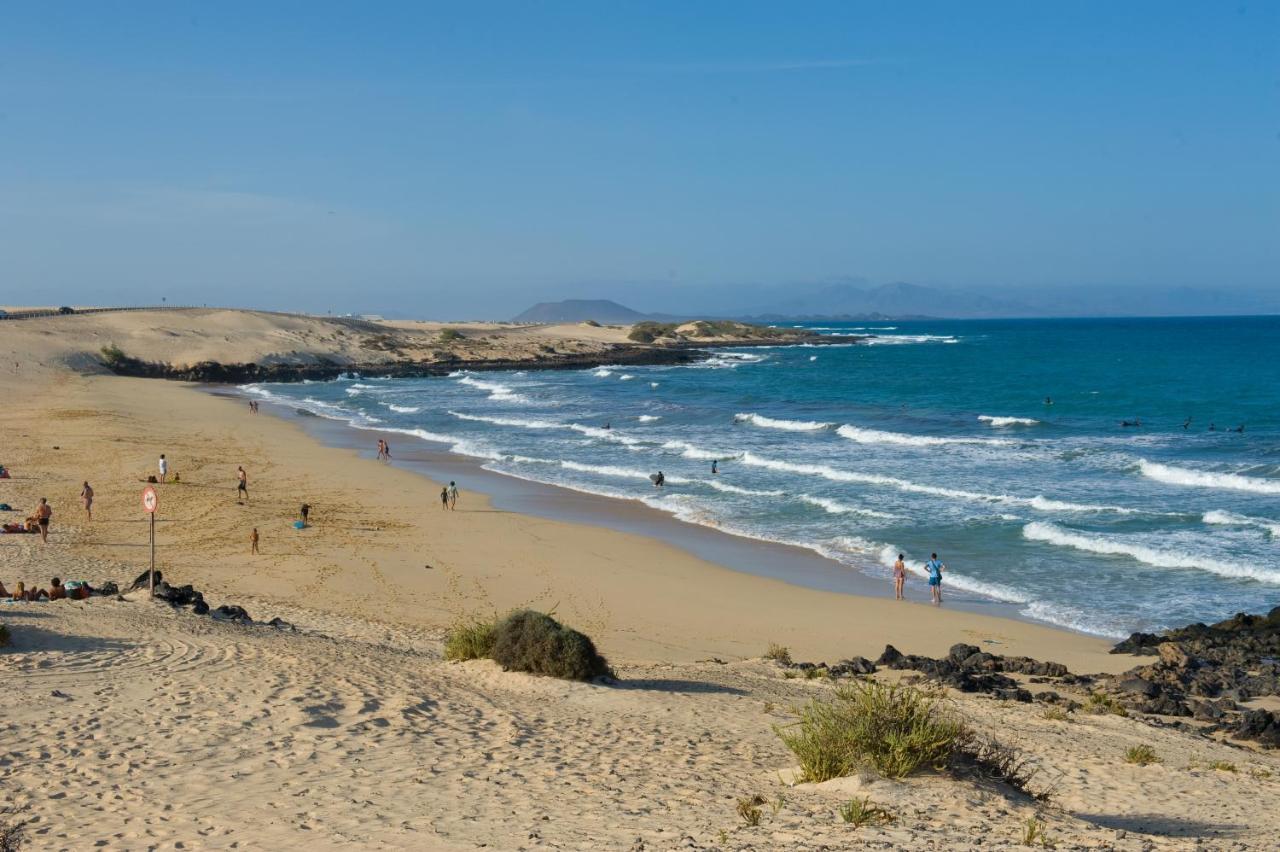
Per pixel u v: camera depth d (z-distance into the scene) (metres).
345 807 7.89
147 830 7.24
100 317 117.56
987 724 12.94
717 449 48.78
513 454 48.09
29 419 56.97
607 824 7.34
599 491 38.19
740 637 20.70
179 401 73.31
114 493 34.50
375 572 25.19
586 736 10.85
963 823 7.05
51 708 10.82
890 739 8.43
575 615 22.06
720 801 8.01
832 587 25.06
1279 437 50.22
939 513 33.09
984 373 102.44
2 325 102.19
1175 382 85.38
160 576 19.62
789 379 98.88
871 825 6.91
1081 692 16.27
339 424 61.66
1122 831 7.45
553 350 135.25
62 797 8.05
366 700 11.86
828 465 43.16
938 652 19.66
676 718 12.09
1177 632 20.44
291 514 32.34
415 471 42.84
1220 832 8.23
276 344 114.06
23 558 23.16
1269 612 21.58
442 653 16.95
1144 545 28.03
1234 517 30.92
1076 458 44.56
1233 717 14.96
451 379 106.06
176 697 11.55
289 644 15.30
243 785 8.52
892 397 78.06
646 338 166.62
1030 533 29.83
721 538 30.42
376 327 150.38
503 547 28.70
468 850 6.72
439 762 9.45
